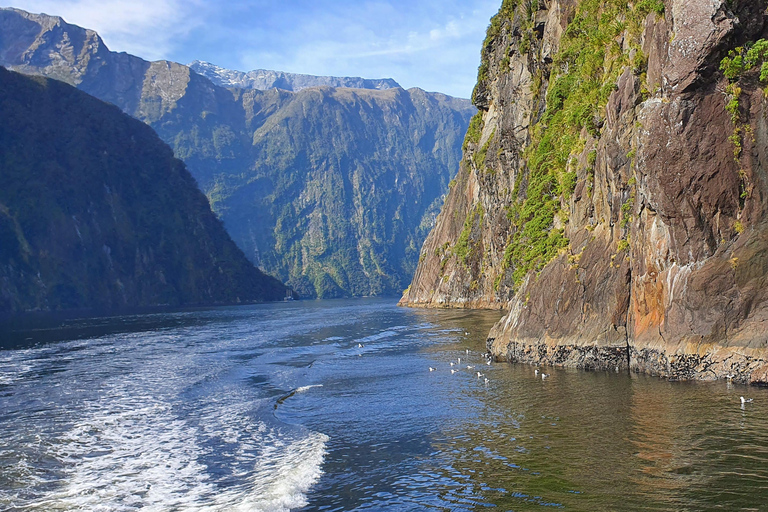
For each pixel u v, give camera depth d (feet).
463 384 93.81
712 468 48.32
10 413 84.94
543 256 119.96
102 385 107.04
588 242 105.91
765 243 77.51
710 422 60.70
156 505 48.93
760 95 79.00
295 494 49.44
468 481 49.88
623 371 92.68
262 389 98.12
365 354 140.67
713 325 79.15
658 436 57.67
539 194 164.96
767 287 77.00
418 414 75.36
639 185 89.20
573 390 82.33
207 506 48.01
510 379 94.79
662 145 82.38
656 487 45.44
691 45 80.28
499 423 67.97
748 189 78.95
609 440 57.93
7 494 52.49
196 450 64.03
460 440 62.18
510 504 44.37
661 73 86.63
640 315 91.20
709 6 79.36
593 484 46.98
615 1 117.19
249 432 70.49
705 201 80.38
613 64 109.91
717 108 80.12
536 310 111.14
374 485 50.55
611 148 99.91
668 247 84.94
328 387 97.81
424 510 44.60
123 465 59.82
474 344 146.72
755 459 49.57
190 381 108.37
